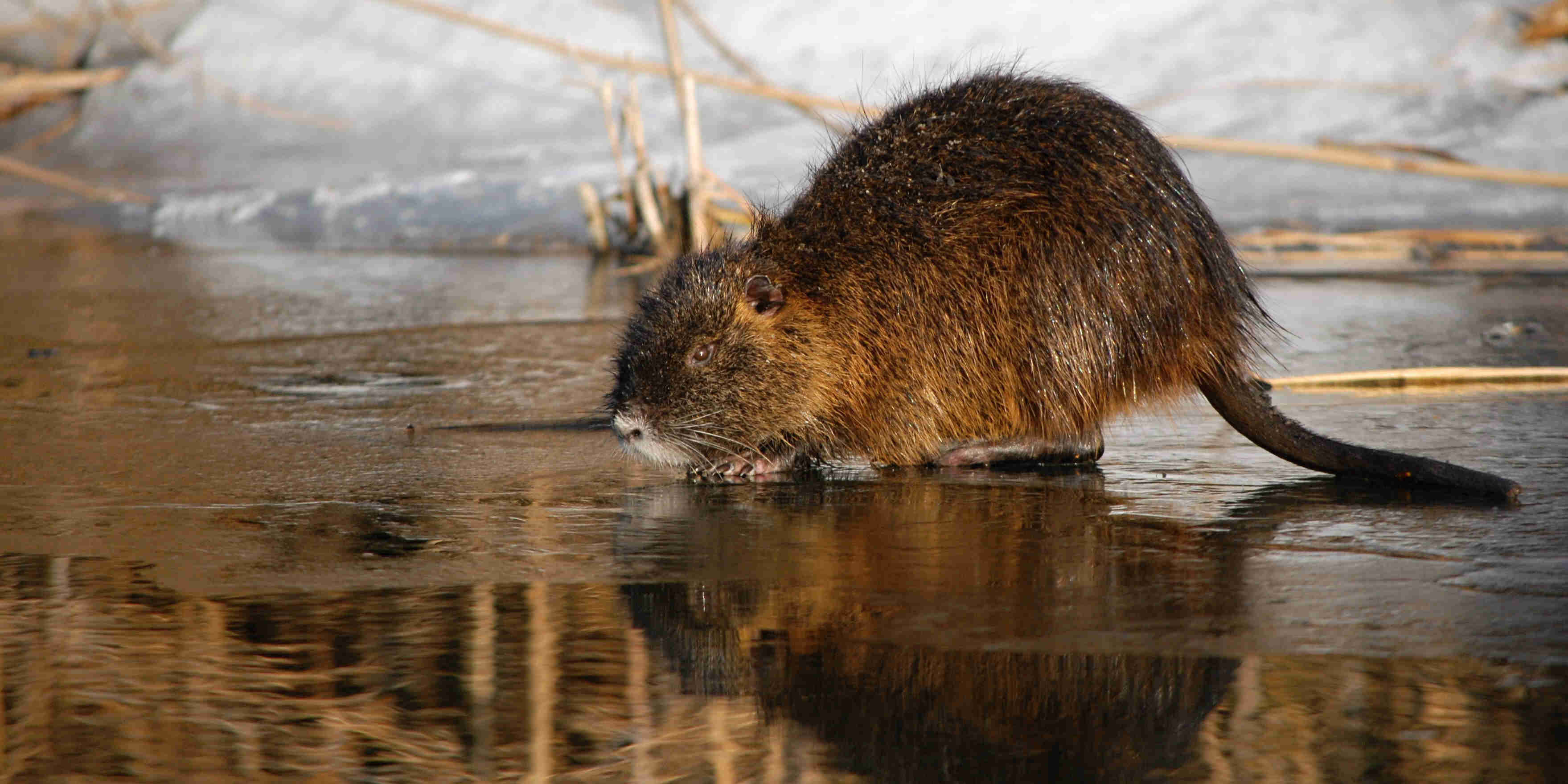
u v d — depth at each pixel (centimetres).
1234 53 1927
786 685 435
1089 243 720
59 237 1888
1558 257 1498
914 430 755
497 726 413
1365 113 1836
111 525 607
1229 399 743
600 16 2159
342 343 1116
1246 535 580
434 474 709
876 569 540
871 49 1995
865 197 759
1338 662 441
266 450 757
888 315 745
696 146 1538
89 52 2373
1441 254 1537
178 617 498
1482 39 1939
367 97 2205
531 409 873
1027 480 712
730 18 2067
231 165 2155
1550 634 460
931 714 414
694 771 386
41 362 1035
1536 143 1773
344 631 484
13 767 396
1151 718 407
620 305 1304
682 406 741
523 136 2084
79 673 454
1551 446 738
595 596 513
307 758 402
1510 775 376
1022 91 757
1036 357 731
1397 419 811
